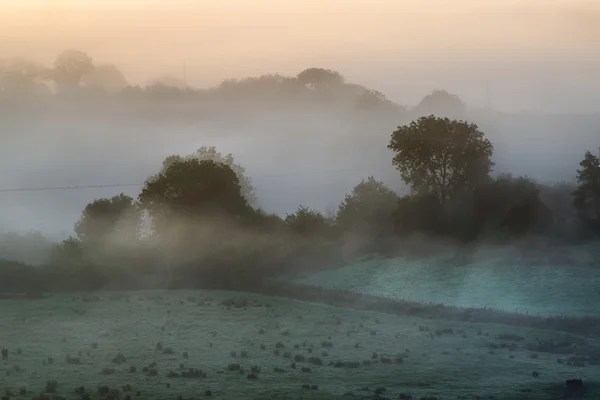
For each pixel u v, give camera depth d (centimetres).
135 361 8569
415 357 8862
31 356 8712
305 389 7425
